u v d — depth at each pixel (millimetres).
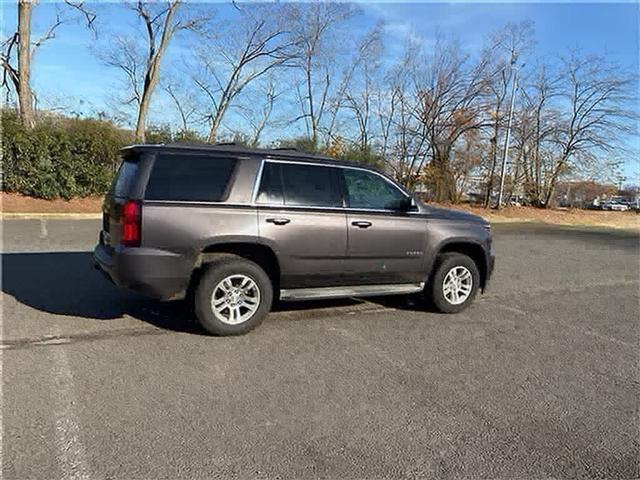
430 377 4082
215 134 26344
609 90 26297
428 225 5789
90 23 21656
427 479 2664
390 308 6211
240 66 26031
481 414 3447
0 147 15891
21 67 18406
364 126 26781
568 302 7141
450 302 6047
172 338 4723
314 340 4883
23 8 18203
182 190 4641
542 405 3629
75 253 8992
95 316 5301
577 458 2928
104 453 2775
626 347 5090
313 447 2930
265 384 3793
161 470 2641
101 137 18016
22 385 3592
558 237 17781
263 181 4965
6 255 8617
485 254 6258
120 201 4641
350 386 3826
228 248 4938
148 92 22094
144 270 4449
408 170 26078
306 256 5086
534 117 27641
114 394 3512
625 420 3428
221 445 2908
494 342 5082
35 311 5395
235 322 4859
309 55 26250
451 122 25156
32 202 16141
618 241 17297
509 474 2742
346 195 5379
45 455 2729
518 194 29594
